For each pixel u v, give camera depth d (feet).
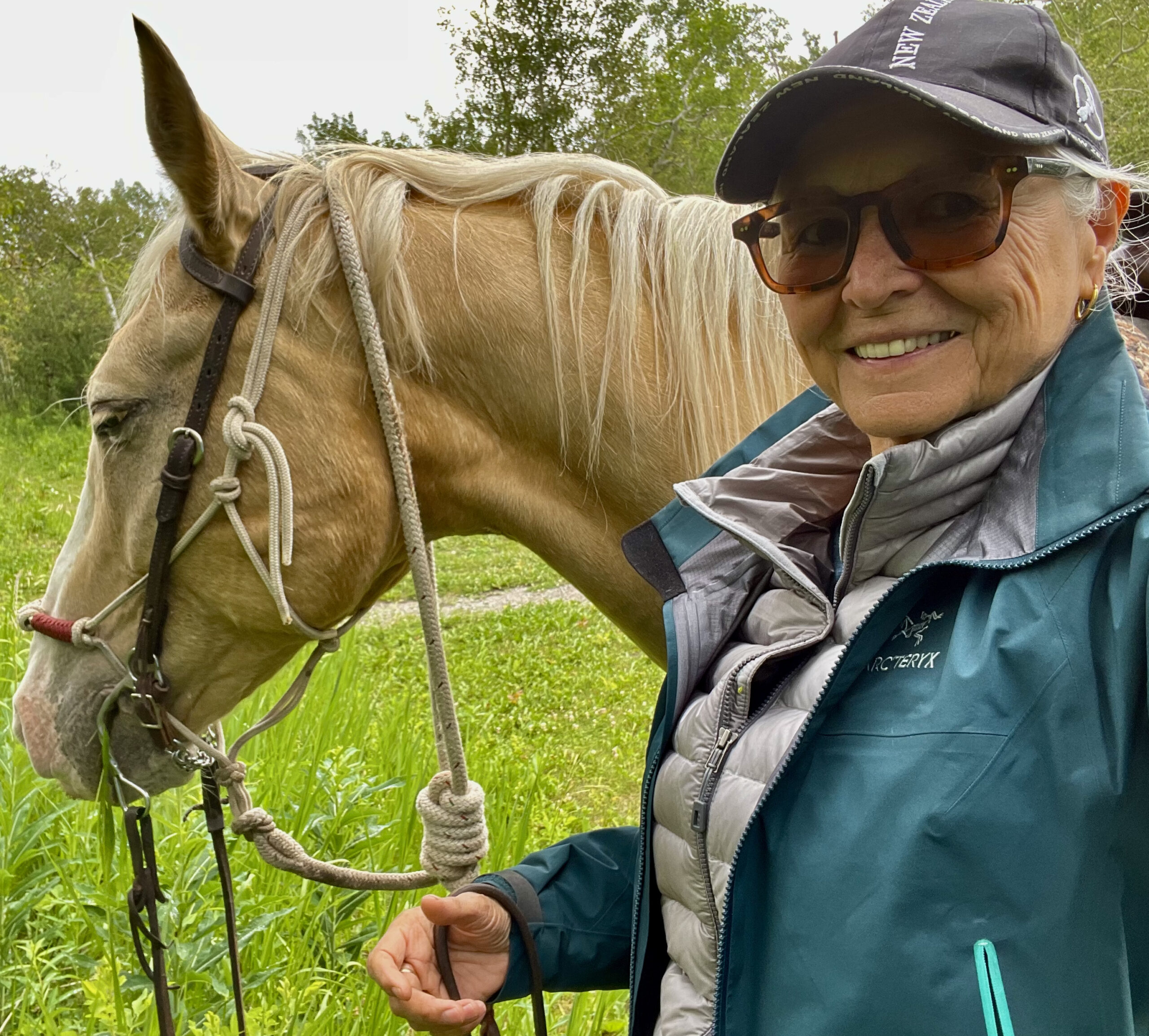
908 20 3.33
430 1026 3.88
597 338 5.31
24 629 6.12
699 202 5.50
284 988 6.91
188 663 5.60
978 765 2.71
